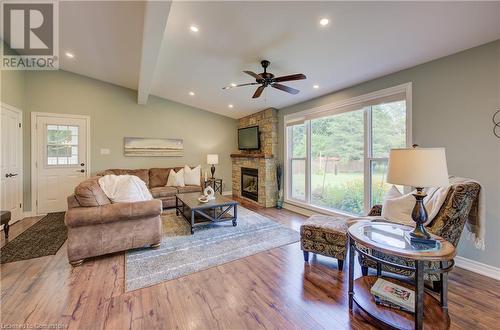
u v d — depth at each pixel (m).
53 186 4.41
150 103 5.44
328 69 3.10
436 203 1.81
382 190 3.16
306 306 1.73
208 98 5.21
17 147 3.90
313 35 2.47
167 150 5.67
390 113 3.04
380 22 2.12
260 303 1.76
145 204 2.59
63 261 2.42
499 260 2.11
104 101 4.89
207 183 5.54
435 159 1.43
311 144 4.41
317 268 2.32
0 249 2.71
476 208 1.79
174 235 3.22
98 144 4.85
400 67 2.79
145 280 2.07
